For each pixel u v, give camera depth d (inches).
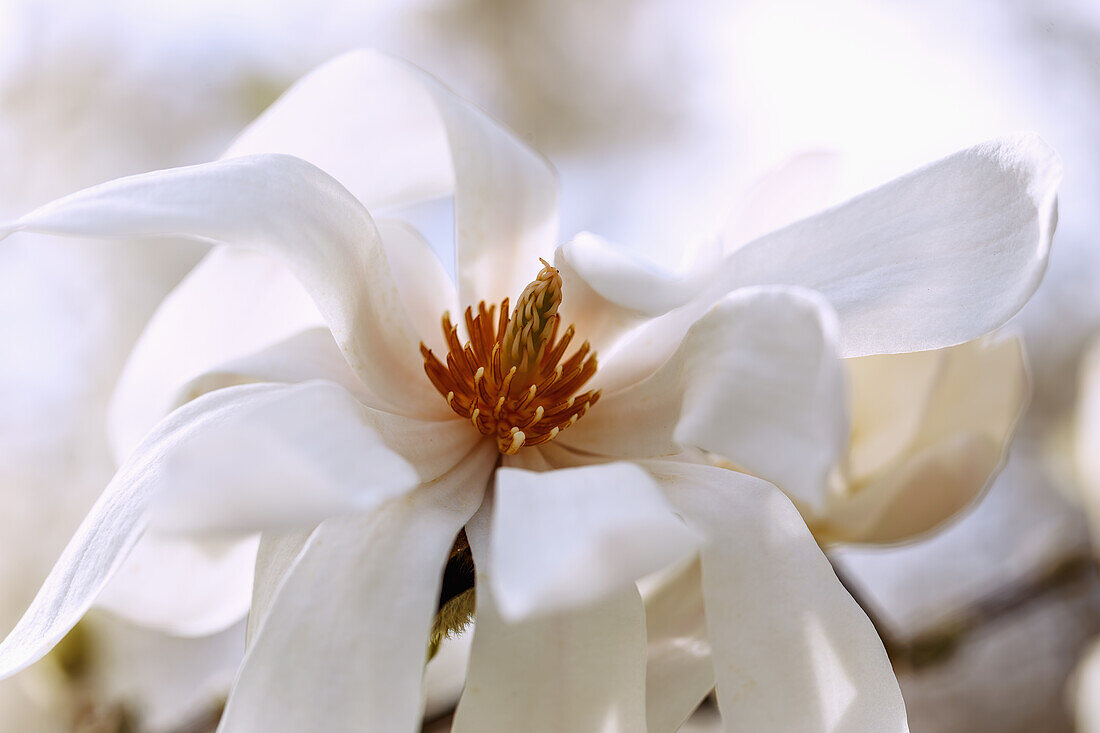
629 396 10.6
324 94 11.4
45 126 24.3
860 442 12.0
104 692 14.4
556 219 11.2
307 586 9.7
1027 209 10.1
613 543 9.2
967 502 11.9
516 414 10.6
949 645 14.4
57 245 23.7
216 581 11.3
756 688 9.9
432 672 13.3
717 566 10.0
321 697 9.5
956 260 10.2
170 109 24.4
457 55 24.9
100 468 23.5
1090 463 17.9
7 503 22.7
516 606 8.9
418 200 11.9
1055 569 15.1
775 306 9.5
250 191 9.8
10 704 15.1
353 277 10.2
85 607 9.7
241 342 11.7
